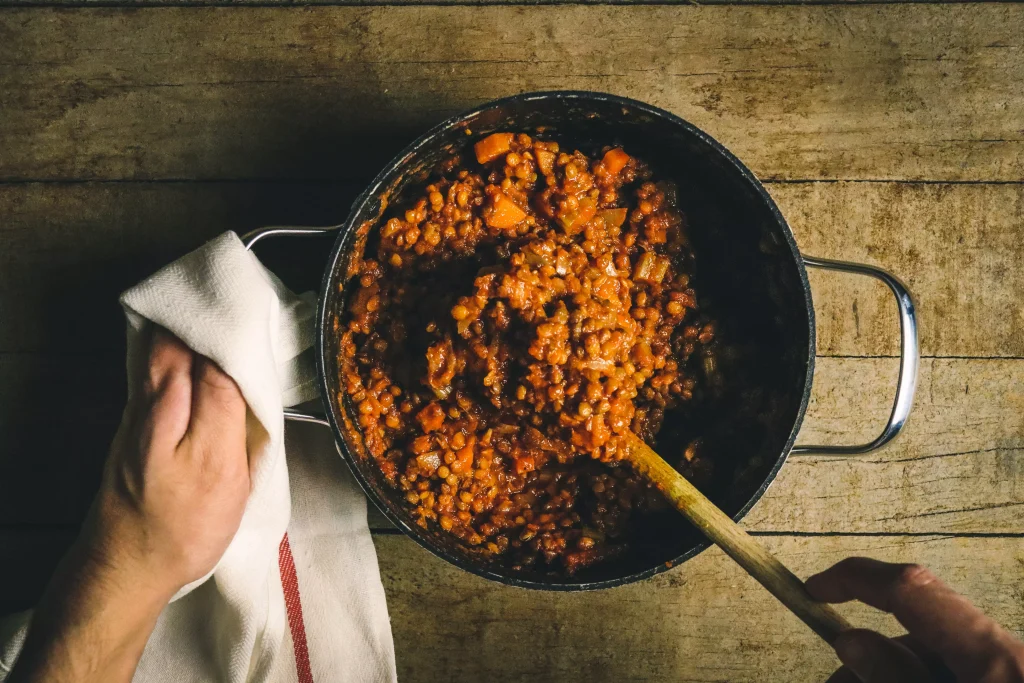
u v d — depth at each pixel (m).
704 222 0.66
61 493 0.69
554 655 0.70
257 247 0.68
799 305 0.62
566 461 0.65
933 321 0.69
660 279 0.65
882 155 0.69
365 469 0.61
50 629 0.59
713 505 0.60
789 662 0.70
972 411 0.69
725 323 0.66
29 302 0.69
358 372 0.64
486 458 0.64
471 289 0.62
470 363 0.61
